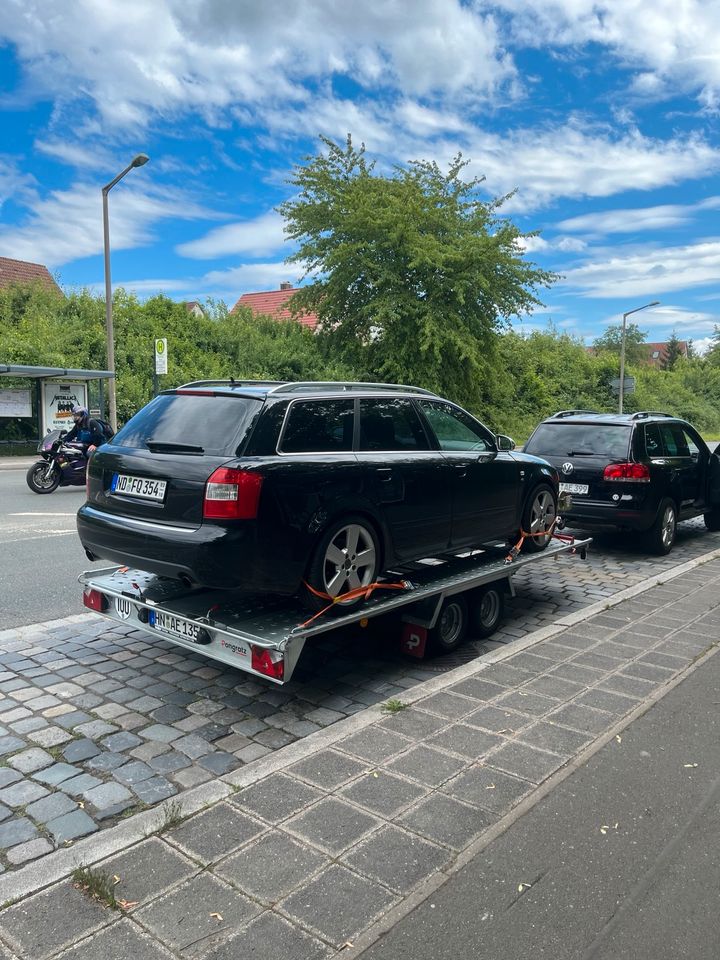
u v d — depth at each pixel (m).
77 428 13.63
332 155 28.25
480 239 26.80
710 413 49.12
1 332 23.22
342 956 2.29
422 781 3.32
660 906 2.54
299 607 4.51
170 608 4.43
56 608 6.18
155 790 3.30
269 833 2.91
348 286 27.97
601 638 5.41
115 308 26.62
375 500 4.65
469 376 29.28
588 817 3.07
